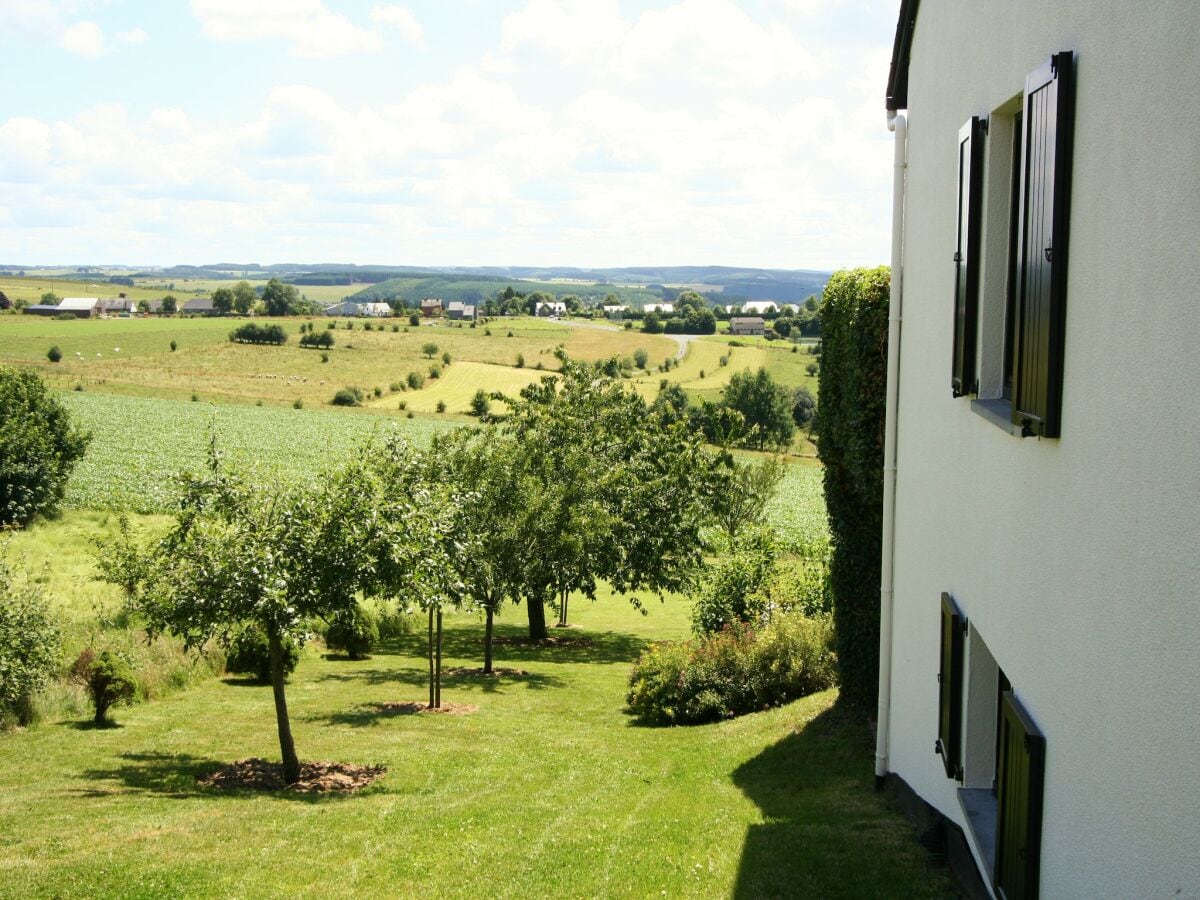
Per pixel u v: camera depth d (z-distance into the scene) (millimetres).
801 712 14359
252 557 11594
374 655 25609
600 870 8492
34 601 16609
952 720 7098
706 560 42719
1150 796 3230
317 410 98375
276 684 12820
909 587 9516
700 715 16594
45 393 52875
